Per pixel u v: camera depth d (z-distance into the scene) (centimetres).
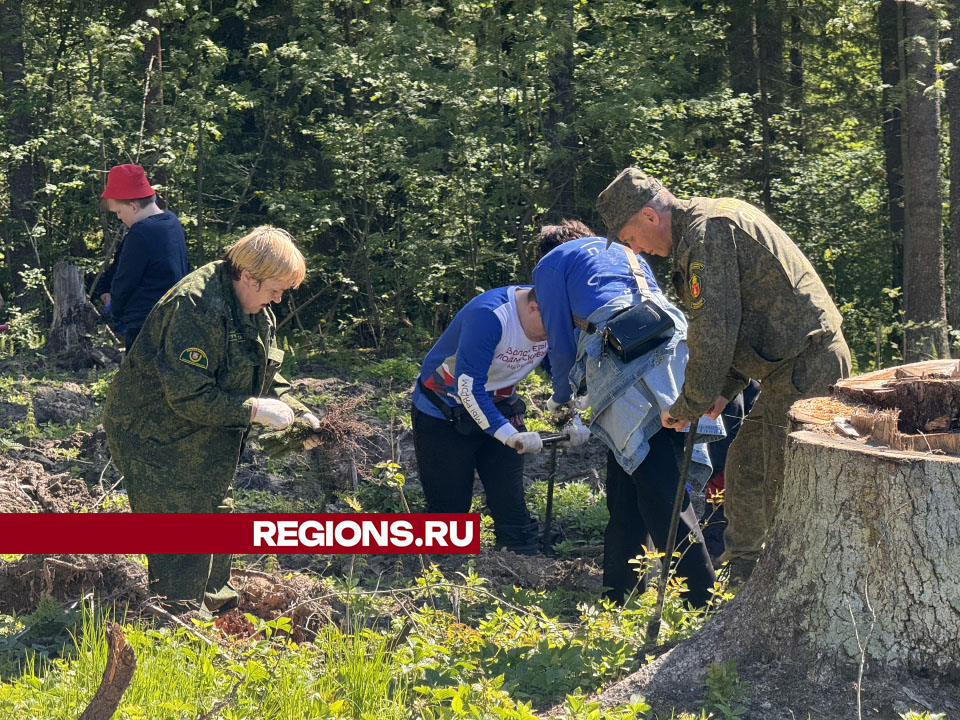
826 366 469
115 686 338
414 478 823
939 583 353
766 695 368
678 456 534
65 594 540
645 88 1686
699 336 443
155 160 1809
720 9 2030
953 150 1541
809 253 2088
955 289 1549
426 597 553
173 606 482
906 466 352
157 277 768
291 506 703
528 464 912
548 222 1833
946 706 348
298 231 1959
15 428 971
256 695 387
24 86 2069
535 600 543
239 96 1834
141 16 1969
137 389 479
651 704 377
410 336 1862
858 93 2038
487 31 1714
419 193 1866
